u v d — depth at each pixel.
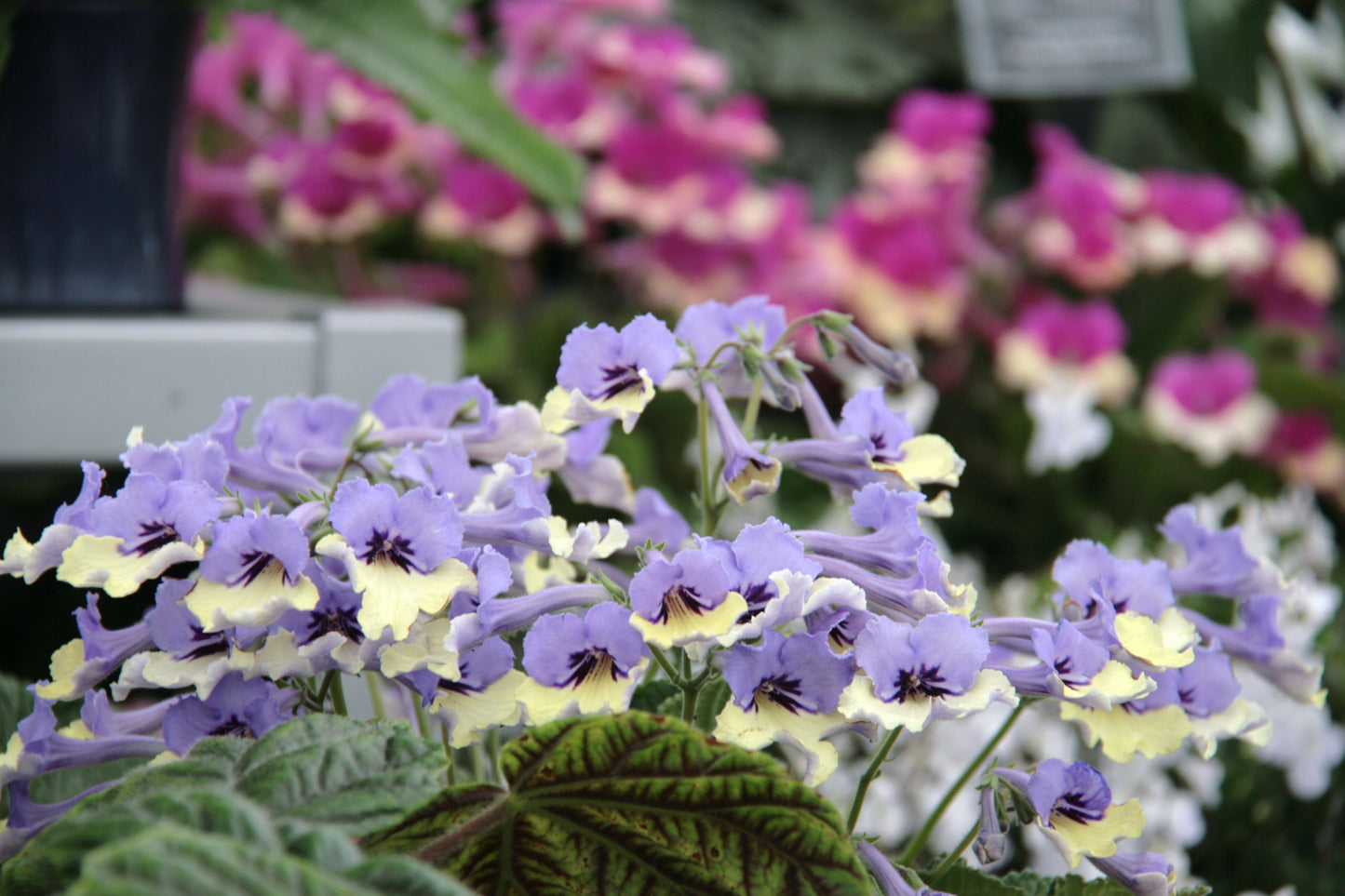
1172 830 1.08
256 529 0.62
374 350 0.96
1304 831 1.22
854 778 1.08
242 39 1.84
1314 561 1.45
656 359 0.67
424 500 0.63
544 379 1.96
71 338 0.91
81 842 0.58
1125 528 1.98
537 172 1.11
